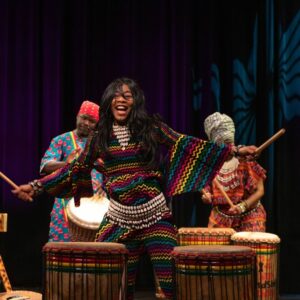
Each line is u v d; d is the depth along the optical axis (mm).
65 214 4648
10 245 6129
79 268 3113
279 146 6102
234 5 6227
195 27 6250
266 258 4328
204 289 3201
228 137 4898
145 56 6258
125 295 3137
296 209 6082
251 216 4805
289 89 6117
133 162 3281
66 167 3482
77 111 6234
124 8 6285
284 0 6121
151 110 6238
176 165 3365
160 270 3254
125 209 3273
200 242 4648
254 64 6195
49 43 6191
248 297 3268
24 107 6172
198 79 6242
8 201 6133
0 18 6160
